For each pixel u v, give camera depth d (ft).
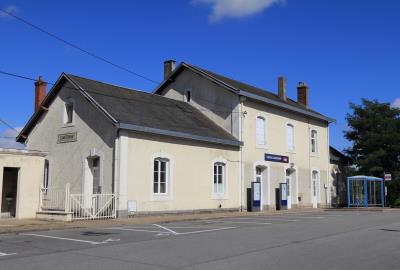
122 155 65.98
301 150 107.86
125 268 27.53
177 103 92.48
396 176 117.91
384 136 118.11
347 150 127.65
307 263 29.40
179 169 75.05
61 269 27.12
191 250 34.63
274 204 96.78
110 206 64.75
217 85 92.17
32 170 65.36
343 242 39.60
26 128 82.89
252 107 92.63
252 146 91.76
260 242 39.45
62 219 60.29
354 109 125.90
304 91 118.62
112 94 76.33
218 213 80.79
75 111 74.54
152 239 41.57
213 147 82.74
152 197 69.92
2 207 63.77
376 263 29.55
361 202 119.14
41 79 89.15
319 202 113.19
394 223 59.77
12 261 29.76
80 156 72.23
